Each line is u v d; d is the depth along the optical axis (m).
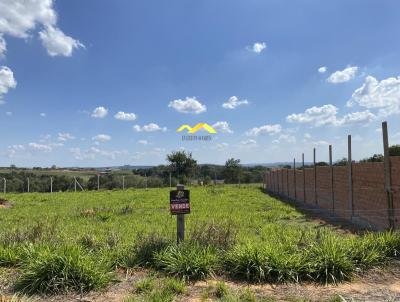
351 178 13.56
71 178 44.25
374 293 5.41
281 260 6.08
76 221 13.56
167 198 22.95
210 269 6.18
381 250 6.89
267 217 14.39
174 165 49.38
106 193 29.94
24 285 5.75
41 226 8.51
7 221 14.31
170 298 5.15
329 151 16.14
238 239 8.27
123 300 5.14
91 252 7.06
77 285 5.66
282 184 27.38
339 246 6.57
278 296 5.32
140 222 12.89
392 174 10.25
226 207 17.53
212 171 50.28
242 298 5.21
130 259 6.82
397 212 9.98
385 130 10.45
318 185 18.14
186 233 8.97
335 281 5.85
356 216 13.18
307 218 14.55
